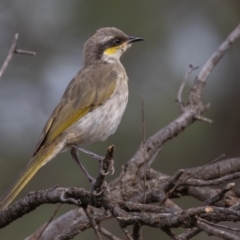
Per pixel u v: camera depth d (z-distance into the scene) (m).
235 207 7.05
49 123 10.16
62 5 14.37
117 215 7.34
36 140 13.78
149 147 10.90
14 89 14.18
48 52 14.41
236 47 15.42
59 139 10.06
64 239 9.22
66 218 9.77
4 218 8.82
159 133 11.16
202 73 11.95
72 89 10.52
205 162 14.30
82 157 13.20
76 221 9.55
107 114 10.49
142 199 9.24
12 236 12.37
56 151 10.01
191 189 9.84
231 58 15.46
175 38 14.20
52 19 14.48
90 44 11.73
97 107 10.41
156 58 13.86
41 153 9.85
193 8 14.69
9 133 13.74
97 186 7.63
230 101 15.37
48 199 8.25
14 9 14.59
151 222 6.73
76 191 7.86
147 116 13.38
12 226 12.46
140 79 13.70
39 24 14.50
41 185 13.16
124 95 10.85
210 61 12.03
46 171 13.24
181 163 13.80
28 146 13.68
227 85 15.44
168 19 14.20
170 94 13.59
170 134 11.19
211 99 15.31
